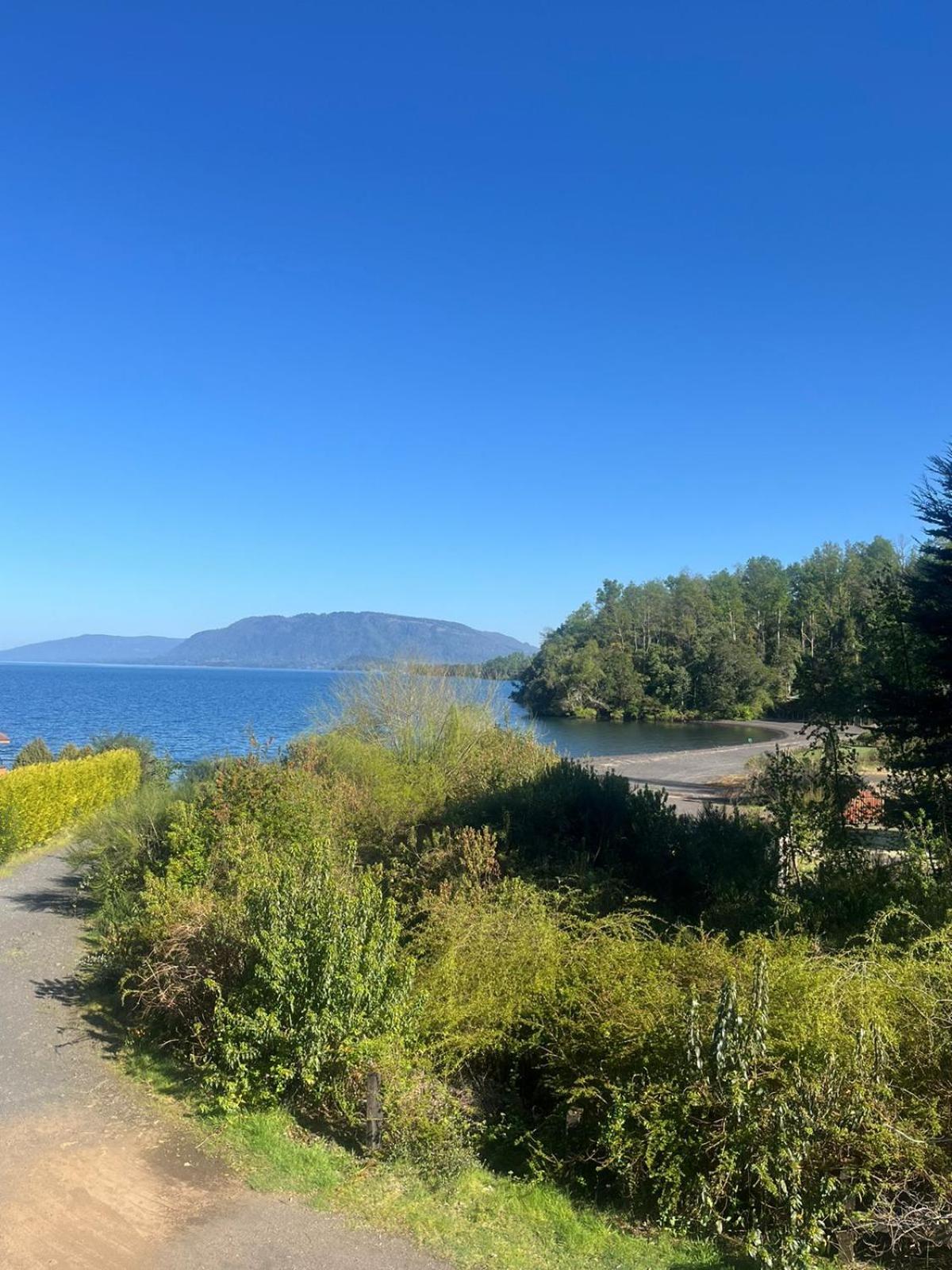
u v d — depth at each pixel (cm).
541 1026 549
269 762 1241
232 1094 540
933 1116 410
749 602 10775
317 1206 450
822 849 938
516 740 1772
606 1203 473
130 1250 405
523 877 854
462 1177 487
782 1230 397
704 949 556
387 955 568
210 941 645
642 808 1034
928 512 1170
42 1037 679
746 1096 427
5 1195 449
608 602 11462
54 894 1236
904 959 527
